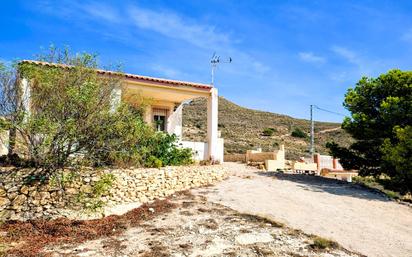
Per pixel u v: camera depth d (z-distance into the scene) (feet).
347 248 29.94
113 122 38.04
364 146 63.82
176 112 72.54
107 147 38.50
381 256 28.63
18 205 36.27
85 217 37.42
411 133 51.11
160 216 37.93
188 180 49.65
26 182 36.91
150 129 45.27
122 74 41.75
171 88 58.23
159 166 47.70
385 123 60.39
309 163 93.20
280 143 162.50
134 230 34.09
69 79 36.70
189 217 37.22
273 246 29.60
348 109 67.62
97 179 39.93
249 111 239.71
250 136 172.24
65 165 36.47
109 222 36.47
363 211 41.88
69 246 30.14
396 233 34.37
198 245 29.81
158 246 29.60
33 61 38.50
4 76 35.24
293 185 55.26
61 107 35.04
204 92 60.75
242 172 66.90
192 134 143.95
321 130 212.23
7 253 28.22
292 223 35.73
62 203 37.78
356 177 88.58
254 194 46.75
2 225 34.35
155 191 44.96
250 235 31.81
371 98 64.39
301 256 27.71
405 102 56.85
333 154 67.92
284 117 238.07
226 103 252.62
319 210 40.93
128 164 44.80
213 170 54.39
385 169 58.85
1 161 38.40
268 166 81.00
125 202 41.68
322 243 29.78
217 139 65.87
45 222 35.53
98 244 30.58
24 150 36.40
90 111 35.78
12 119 34.53
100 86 38.17
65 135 34.88
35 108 36.09
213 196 45.39
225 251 28.55
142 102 46.14
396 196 55.42
